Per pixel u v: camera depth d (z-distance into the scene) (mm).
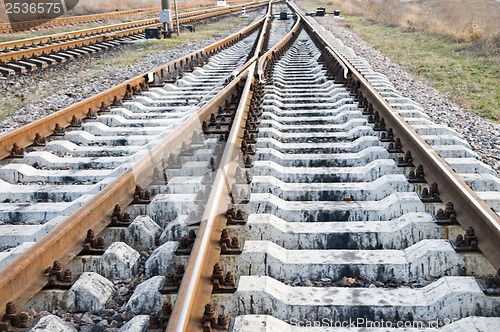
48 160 6355
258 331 2947
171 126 7422
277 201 4762
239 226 4230
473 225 3975
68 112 7980
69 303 3449
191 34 24422
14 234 4496
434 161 4941
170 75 11867
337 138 7117
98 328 3211
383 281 3725
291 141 7113
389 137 6633
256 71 10586
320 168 5773
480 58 16250
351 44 20156
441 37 22250
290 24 29422
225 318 2994
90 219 4234
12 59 14492
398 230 4164
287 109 9008
